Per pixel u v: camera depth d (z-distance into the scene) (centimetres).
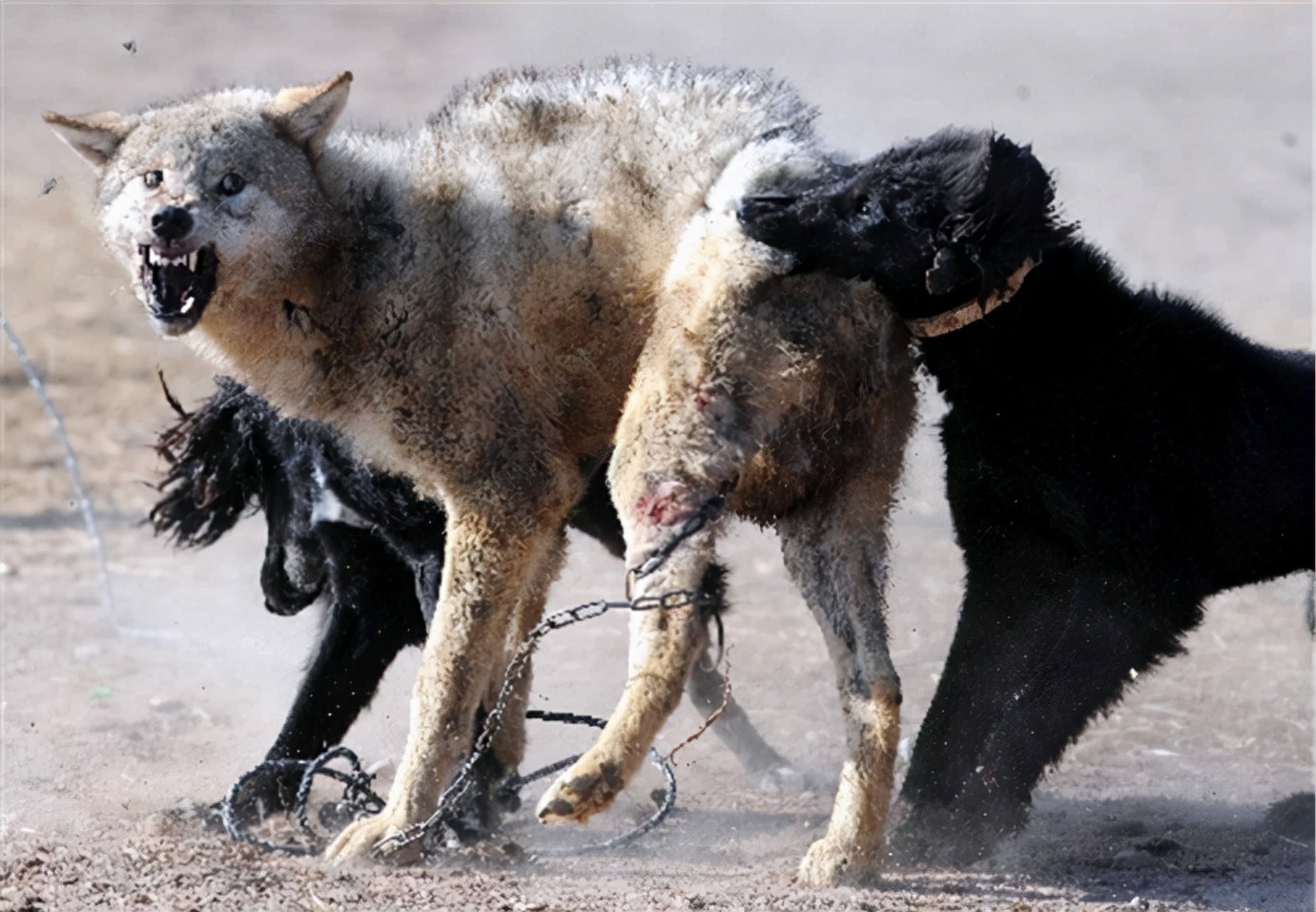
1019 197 944
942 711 1043
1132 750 1274
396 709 1341
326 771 1077
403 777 980
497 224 1033
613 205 1027
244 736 1273
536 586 1091
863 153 1023
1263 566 1072
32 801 1095
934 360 1023
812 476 965
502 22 4569
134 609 1584
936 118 3669
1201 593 1045
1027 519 1031
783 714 1359
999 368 1008
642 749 913
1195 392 1023
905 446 1000
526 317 1027
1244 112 4009
